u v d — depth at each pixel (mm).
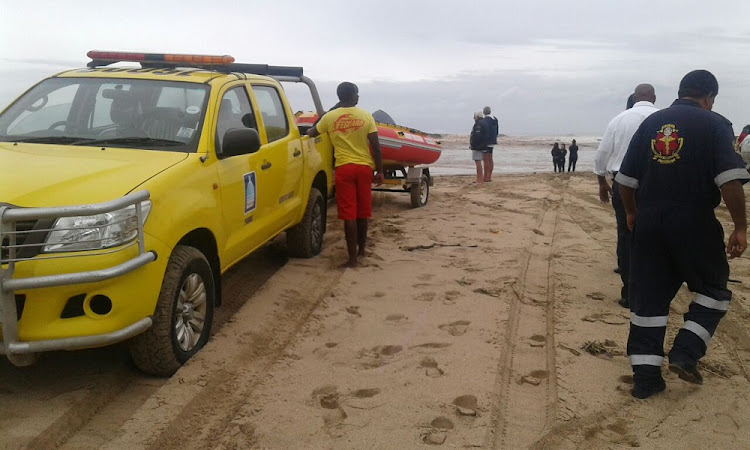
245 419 3998
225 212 5262
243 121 5961
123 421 3977
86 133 5207
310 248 7742
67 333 3838
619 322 5781
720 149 4086
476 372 4684
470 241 8898
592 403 4254
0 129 5305
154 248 4172
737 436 3887
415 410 4129
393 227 9781
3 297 3672
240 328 5430
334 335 5387
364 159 7301
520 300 6461
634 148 4426
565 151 24516
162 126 5203
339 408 4164
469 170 23672
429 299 6316
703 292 4363
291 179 6914
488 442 3773
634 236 4445
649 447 3758
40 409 3996
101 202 3947
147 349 4332
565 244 9062
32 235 3791
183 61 6062
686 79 4441
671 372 4664
